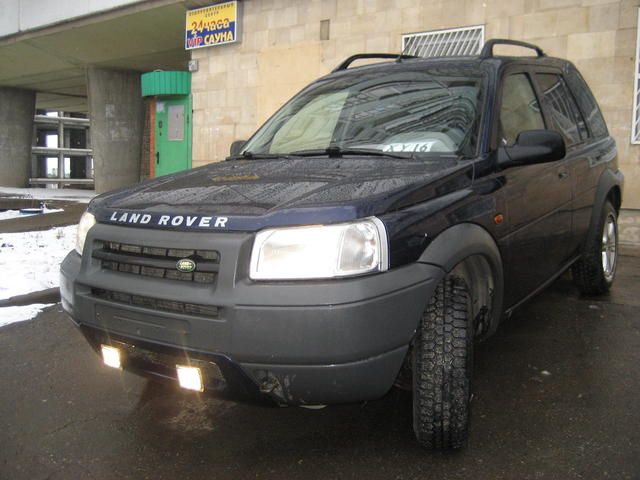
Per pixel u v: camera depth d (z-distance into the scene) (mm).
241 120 11188
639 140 7297
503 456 2678
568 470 2555
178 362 2508
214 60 11477
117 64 17375
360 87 3996
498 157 3203
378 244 2377
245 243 2357
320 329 2256
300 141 3809
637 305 4906
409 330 2422
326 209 2371
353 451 2770
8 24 16281
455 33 8594
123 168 18578
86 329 2787
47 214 11438
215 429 3029
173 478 2600
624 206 7418
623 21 7238
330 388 2328
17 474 2646
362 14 9453
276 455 2760
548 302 5004
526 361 3771
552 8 7730
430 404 2557
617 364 3701
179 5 11844
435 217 2643
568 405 3162
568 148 4223
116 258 2660
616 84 7344
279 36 10469
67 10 14312
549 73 4441
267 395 2414
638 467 2562
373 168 2996
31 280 5816
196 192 2840
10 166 23016
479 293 3104
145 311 2502
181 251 2480
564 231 4031
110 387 3562
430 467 2611
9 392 3504
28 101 23344
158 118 12773
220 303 2324
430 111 3518
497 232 3045
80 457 2785
